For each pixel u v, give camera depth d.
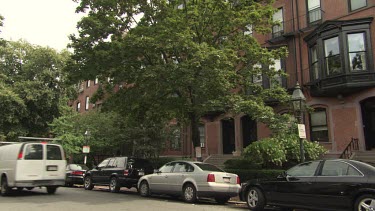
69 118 28.45
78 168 20.19
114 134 25.48
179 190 12.49
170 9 14.77
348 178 8.23
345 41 17.97
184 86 13.62
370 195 7.74
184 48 13.05
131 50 13.66
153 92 14.12
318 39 19.14
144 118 18.27
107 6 15.28
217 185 11.60
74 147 26.33
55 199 12.77
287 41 21.80
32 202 11.80
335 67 18.33
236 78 15.13
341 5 19.34
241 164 16.62
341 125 18.64
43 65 31.45
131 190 16.97
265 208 10.84
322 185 8.63
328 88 18.27
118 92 16.38
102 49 14.88
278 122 14.22
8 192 13.95
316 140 19.83
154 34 13.72
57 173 14.50
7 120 27.94
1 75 28.84
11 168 13.83
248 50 15.66
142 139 23.84
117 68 14.93
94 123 26.91
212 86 13.48
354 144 17.86
